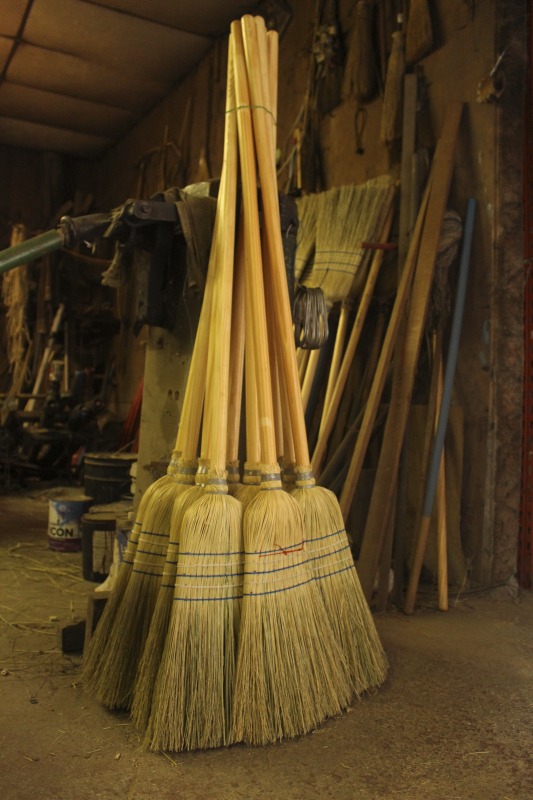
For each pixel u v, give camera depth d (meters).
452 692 2.30
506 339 3.65
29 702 2.14
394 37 4.32
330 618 2.18
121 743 1.89
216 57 7.45
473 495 3.66
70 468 8.12
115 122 9.77
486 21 3.80
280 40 5.90
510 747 1.94
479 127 3.79
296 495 2.21
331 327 4.35
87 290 10.55
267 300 2.40
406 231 3.97
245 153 2.34
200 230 2.49
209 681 1.88
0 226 10.66
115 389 9.79
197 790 1.68
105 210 10.81
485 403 3.65
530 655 2.67
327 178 5.12
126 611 2.11
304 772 1.78
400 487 3.52
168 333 2.86
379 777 1.76
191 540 1.91
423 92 4.20
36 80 8.55
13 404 8.25
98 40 7.53
